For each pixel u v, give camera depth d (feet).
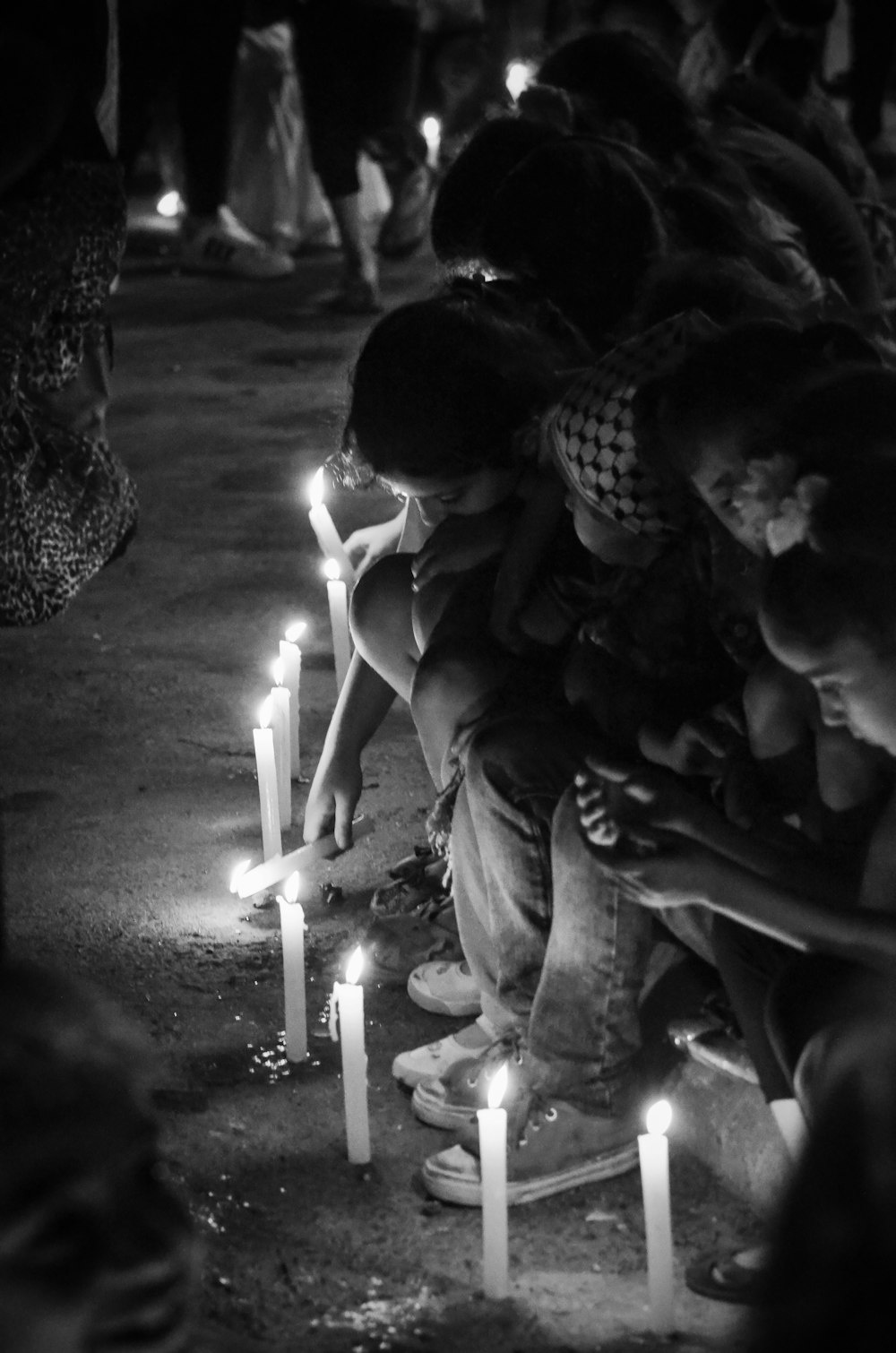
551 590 12.44
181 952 14.53
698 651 11.62
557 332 13.61
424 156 42.06
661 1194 9.93
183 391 33.37
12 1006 6.37
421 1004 13.57
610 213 13.65
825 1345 4.74
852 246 19.26
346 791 14.85
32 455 17.47
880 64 43.11
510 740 11.62
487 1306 10.36
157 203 50.47
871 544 8.90
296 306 39.68
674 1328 10.08
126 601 22.84
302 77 36.96
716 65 25.81
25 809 17.15
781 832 10.46
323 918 15.03
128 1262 6.19
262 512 26.45
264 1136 12.10
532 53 39.63
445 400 12.07
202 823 16.80
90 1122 6.18
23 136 15.67
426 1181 11.42
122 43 39.65
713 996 11.60
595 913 10.93
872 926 9.55
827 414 9.37
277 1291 10.54
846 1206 4.80
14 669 20.66
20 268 16.34
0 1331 6.12
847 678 9.07
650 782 9.98
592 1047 11.24
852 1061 5.28
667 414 10.27
